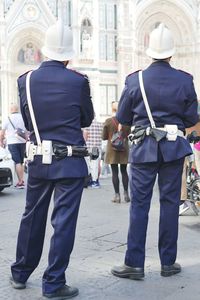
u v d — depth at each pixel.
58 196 4.33
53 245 4.27
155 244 6.09
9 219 7.95
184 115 4.93
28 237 4.45
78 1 35.97
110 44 37.44
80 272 4.97
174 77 4.81
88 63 36.09
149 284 4.62
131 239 4.78
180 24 39.72
